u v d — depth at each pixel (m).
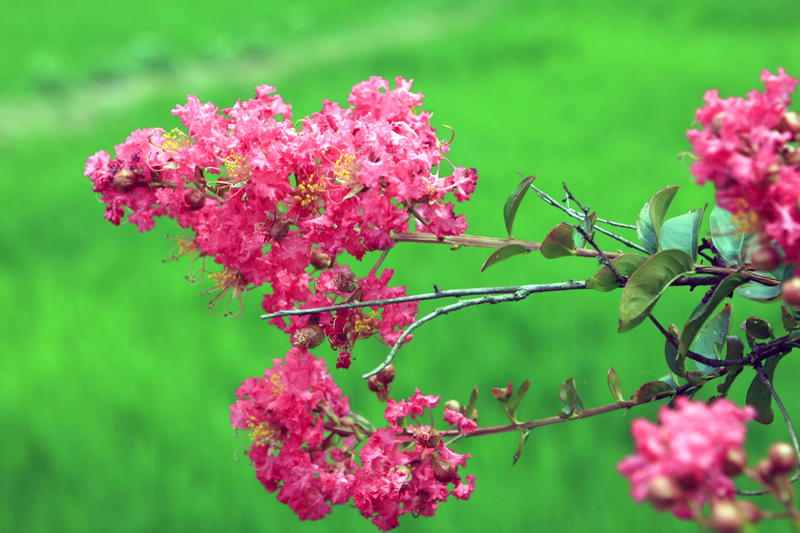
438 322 7.65
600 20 19.92
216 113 1.82
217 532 5.59
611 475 5.59
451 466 1.79
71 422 6.69
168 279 9.34
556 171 10.24
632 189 9.44
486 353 6.95
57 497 6.01
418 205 1.71
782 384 6.29
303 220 1.77
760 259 1.26
